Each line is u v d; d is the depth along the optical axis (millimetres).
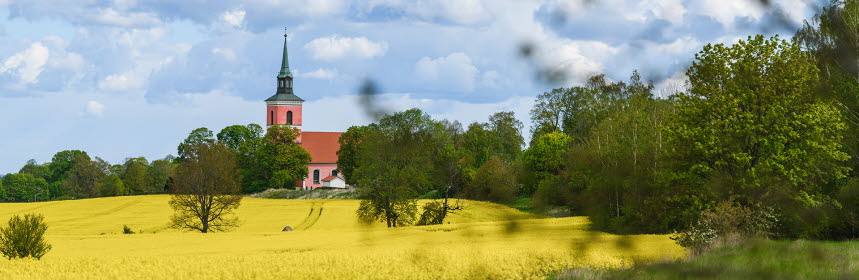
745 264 18250
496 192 76062
